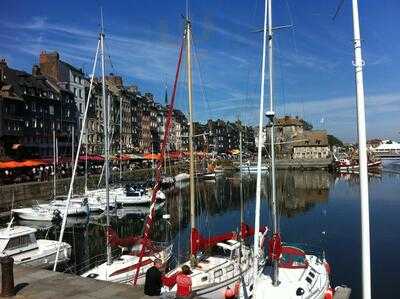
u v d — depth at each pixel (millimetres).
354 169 113875
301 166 128750
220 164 112500
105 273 21391
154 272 11930
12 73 71125
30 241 26438
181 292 11742
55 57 84438
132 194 53031
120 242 25219
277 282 17484
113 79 111188
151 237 37438
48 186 53125
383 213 47156
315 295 17188
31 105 72688
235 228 41531
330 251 30719
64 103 83312
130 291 12156
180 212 48688
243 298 16578
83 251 32688
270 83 19609
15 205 46844
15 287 12438
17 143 67125
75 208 44812
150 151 126000
